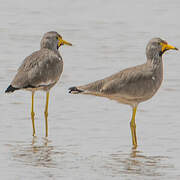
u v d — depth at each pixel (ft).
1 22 120.37
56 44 56.95
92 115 56.03
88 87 48.06
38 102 61.21
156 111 57.47
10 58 84.89
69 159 41.98
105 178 37.47
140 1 151.33
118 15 130.31
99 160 41.83
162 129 51.11
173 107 58.95
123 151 44.55
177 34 106.93
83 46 95.30
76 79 72.23
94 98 62.75
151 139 48.11
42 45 56.90
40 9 139.03
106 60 83.87
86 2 150.71
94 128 51.44
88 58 85.40
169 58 86.12
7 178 37.22
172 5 144.66
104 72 76.28
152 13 132.77
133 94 48.42
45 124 53.06
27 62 54.29
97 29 112.88
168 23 119.34
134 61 83.41
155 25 117.08
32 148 44.96
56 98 63.00
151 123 53.21
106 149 44.98
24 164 40.52
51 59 55.36
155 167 40.27
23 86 53.16
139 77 48.32
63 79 72.13
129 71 48.62
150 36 104.88
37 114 56.70
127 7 141.90
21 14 131.23
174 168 40.04
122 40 100.68
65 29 112.98
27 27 114.62
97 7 142.10
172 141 47.39
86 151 44.32
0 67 78.48
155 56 49.29
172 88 67.26
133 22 121.08
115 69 78.07
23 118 54.85
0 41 98.99
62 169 39.37
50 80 54.95
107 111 57.47
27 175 37.88
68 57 86.43
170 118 54.80
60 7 142.41
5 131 50.19
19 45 95.76
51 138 48.21
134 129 47.85
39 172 38.60
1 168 39.50
